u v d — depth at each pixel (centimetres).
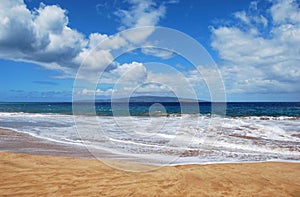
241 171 624
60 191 490
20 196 465
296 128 1323
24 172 599
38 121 1839
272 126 1382
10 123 1719
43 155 768
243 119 1756
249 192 495
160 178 569
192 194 482
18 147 905
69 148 894
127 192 488
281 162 711
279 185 532
